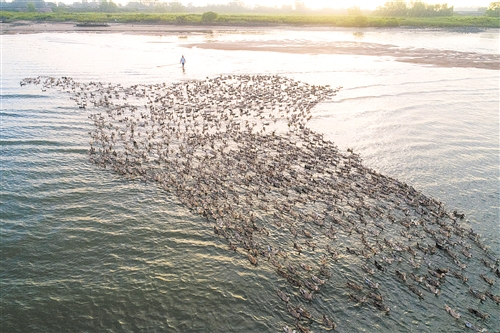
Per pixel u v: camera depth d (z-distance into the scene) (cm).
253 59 10256
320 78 8144
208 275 2553
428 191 3697
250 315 2273
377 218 3186
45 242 2819
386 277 2580
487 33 18562
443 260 2766
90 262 2645
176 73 8275
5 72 7862
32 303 2311
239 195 3428
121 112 5497
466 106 6444
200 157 4097
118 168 3831
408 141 4856
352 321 2245
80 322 2205
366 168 4028
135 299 2358
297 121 5381
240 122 5259
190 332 2161
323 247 2842
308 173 3831
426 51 12294
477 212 3388
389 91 7194
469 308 2348
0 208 3194
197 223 3078
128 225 3027
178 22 18938
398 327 2216
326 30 18675
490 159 4441
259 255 2750
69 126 4916
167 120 5203
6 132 4675
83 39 13362
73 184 3584
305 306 2338
